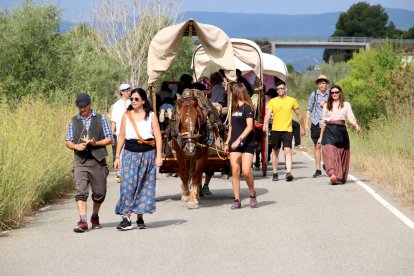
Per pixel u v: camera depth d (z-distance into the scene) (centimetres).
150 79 1475
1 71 2517
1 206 1137
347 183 1667
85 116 1123
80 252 945
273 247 966
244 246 975
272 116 1773
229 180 1816
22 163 1306
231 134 1314
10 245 994
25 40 2555
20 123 1593
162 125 1477
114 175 1891
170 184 1711
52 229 1120
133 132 1108
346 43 15162
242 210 1299
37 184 1330
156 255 923
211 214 1259
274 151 1783
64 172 1545
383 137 2205
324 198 1429
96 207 1127
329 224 1132
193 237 1044
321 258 895
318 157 1841
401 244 972
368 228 1095
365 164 1941
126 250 955
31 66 2570
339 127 1648
